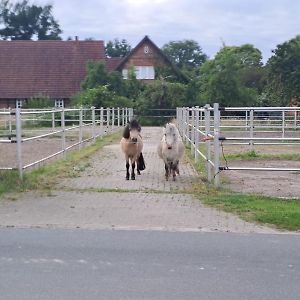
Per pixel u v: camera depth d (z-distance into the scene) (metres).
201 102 46.31
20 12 88.75
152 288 5.31
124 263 6.14
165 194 10.66
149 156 18.19
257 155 18.69
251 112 19.31
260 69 62.75
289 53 44.12
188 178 13.16
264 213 8.84
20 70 54.56
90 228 7.92
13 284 5.39
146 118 45.06
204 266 6.06
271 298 5.07
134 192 10.86
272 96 45.25
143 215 8.78
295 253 6.65
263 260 6.33
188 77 53.50
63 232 7.66
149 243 7.07
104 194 10.61
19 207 9.37
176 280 5.56
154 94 45.81
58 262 6.16
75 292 5.18
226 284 5.46
